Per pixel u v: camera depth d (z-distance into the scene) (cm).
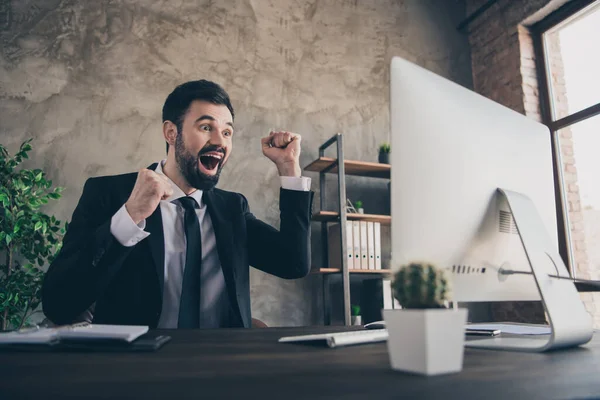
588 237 330
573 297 76
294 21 381
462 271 72
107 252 114
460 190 72
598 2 340
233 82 350
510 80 390
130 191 157
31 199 259
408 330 51
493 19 413
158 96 328
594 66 342
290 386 44
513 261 80
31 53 305
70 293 114
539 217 81
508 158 82
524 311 354
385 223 360
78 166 301
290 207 157
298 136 160
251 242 171
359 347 75
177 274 152
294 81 369
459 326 52
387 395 40
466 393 41
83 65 315
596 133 334
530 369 54
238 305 147
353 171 354
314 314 334
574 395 41
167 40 339
